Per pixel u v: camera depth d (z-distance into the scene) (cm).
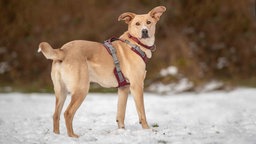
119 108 823
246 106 1288
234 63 2541
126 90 821
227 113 1124
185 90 2034
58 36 2588
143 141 691
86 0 2634
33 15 2666
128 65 793
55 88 756
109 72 782
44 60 2547
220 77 2438
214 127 838
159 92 2045
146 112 1150
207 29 2617
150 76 2261
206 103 1405
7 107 1334
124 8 2575
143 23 799
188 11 2628
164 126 874
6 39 2664
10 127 872
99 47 782
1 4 2689
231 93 1800
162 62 2355
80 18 2620
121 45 802
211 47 2575
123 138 711
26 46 2617
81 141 705
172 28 2534
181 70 2252
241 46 2608
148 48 809
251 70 2533
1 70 2548
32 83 2436
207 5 2630
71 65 735
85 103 1399
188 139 703
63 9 2653
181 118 1031
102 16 2588
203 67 2420
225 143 668
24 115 1102
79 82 737
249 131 785
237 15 2638
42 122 946
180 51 2397
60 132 796
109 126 869
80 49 755
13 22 2695
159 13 825
